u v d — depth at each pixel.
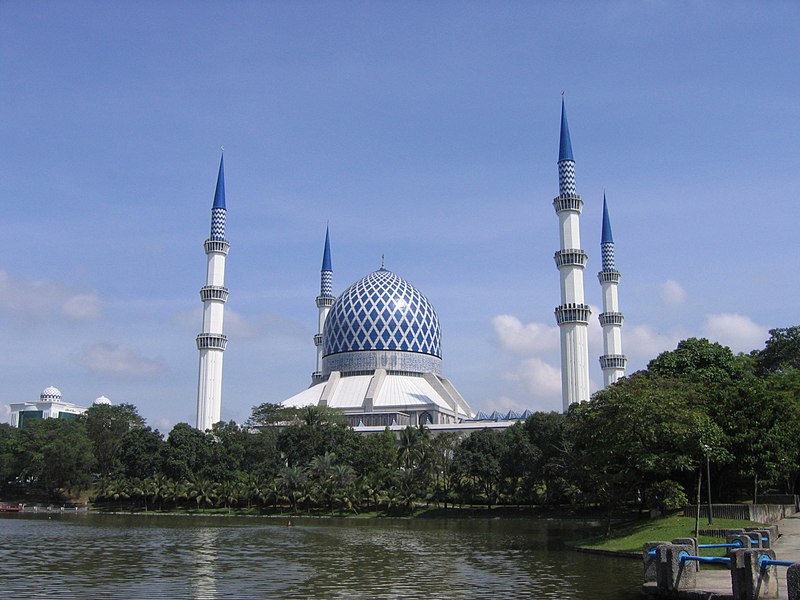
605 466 73.19
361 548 70.12
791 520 72.31
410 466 138.50
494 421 180.62
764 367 123.38
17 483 178.00
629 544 63.97
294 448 144.50
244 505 141.25
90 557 61.62
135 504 148.50
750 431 76.12
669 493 69.50
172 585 45.78
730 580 41.44
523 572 51.50
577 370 148.62
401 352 199.75
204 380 171.12
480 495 133.88
